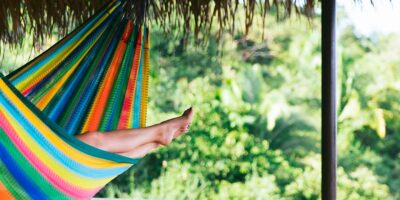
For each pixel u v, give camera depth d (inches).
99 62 129.3
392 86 335.9
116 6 130.5
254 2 149.3
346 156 335.3
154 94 336.2
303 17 334.3
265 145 335.6
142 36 134.7
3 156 96.8
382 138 335.3
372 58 338.6
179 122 126.0
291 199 333.7
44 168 100.4
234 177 334.6
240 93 337.4
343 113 335.0
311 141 335.9
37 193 102.7
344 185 333.7
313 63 336.8
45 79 122.4
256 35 336.5
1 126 95.9
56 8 164.7
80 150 100.0
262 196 332.5
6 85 93.5
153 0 155.6
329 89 122.5
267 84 338.6
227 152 335.0
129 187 333.7
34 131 96.6
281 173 334.6
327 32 123.2
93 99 128.6
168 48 335.9
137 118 132.6
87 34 126.5
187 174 334.0
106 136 118.3
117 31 131.8
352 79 336.8
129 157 111.5
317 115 336.8
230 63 337.1
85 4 161.2
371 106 334.6
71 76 125.8
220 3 153.8
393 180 333.4
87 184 107.8
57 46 122.3
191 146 335.3
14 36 176.4
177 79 337.4
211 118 335.9
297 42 337.7
